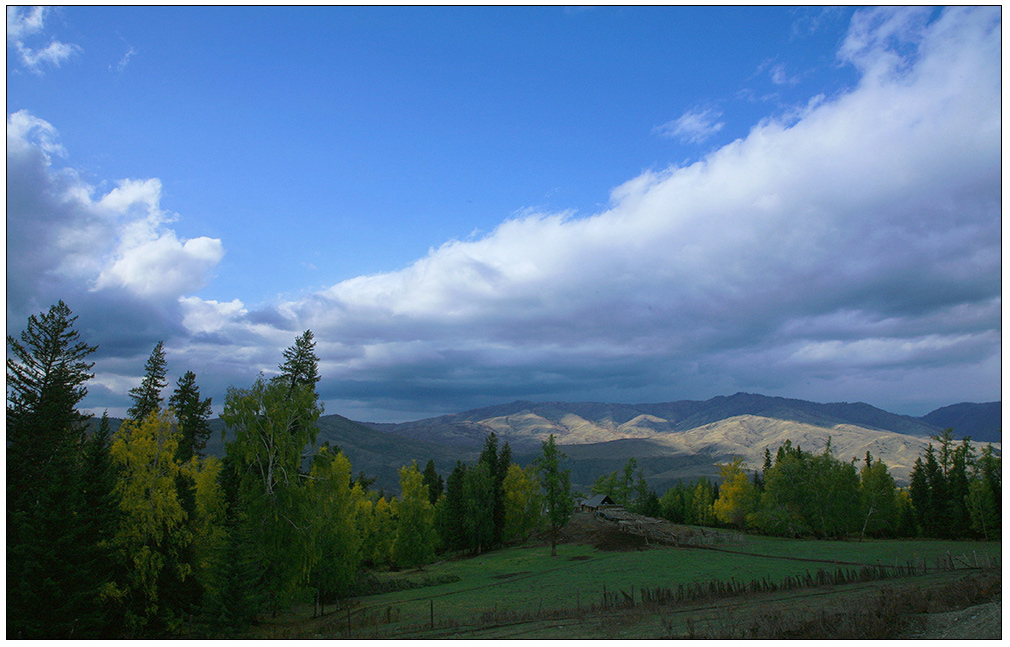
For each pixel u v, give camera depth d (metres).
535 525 92.44
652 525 76.94
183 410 58.09
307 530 36.94
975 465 80.06
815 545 66.00
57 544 28.30
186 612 34.59
